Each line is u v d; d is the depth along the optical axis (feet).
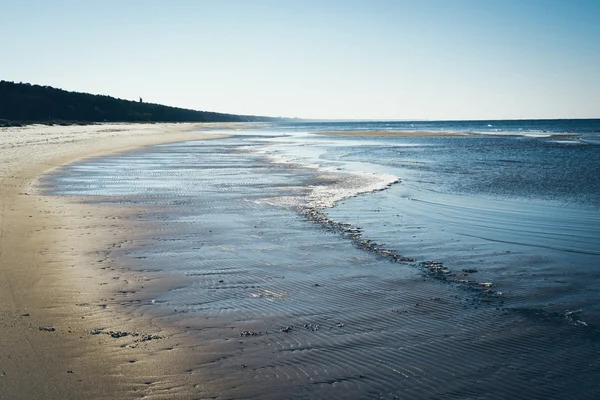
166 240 42.14
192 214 53.36
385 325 25.58
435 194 69.56
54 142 156.04
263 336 24.00
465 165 111.75
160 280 31.99
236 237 43.75
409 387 19.63
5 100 350.43
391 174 93.35
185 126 422.00
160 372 20.17
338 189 73.20
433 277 33.65
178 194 66.44
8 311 25.67
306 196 66.59
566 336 24.45
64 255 36.45
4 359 20.53
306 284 31.89
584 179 85.56
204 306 27.81
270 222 50.19
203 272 33.88
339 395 18.95
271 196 66.13
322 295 29.91
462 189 74.28
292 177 86.99
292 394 18.93
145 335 23.72
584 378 20.51
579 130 372.99
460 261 37.60
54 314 25.70
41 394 18.08
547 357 22.29
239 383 19.58
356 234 45.70
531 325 25.73
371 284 32.07
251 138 251.80
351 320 26.17
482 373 20.81
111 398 18.10
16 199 58.39
